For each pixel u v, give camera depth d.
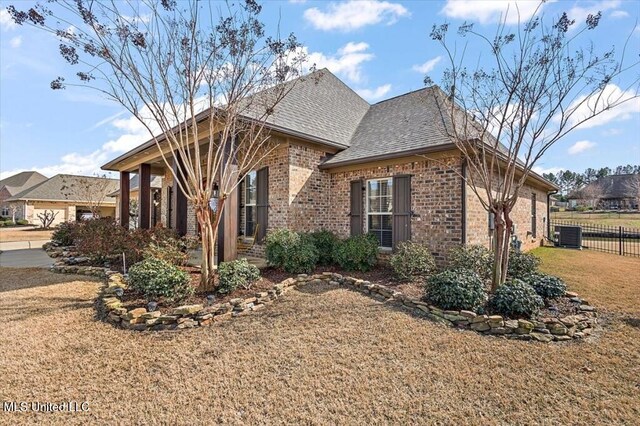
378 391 3.09
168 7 5.50
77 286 6.71
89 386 3.16
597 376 3.38
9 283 6.99
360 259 7.65
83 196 31.31
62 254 10.33
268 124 7.77
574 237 14.69
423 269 6.90
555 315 4.92
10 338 4.21
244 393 3.06
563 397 3.02
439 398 2.99
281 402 2.92
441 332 4.50
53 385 3.17
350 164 9.07
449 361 3.69
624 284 7.13
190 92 5.54
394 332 4.47
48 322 4.77
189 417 2.72
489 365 3.60
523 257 6.92
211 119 5.71
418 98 11.01
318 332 4.48
